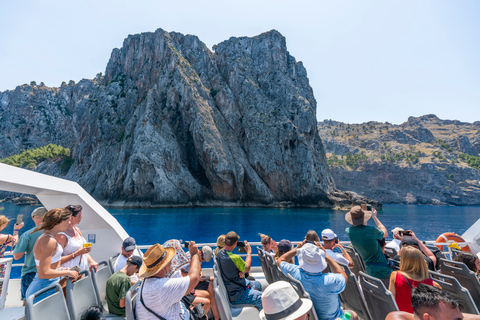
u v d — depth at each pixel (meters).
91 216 6.50
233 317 4.55
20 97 173.38
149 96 86.19
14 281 6.07
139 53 103.38
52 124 172.50
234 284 4.81
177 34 105.50
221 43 108.81
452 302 2.31
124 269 4.94
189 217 48.22
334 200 87.56
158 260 3.03
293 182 89.12
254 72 106.19
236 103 97.50
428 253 5.34
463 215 80.69
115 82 105.88
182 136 86.88
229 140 90.06
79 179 93.19
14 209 62.72
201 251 4.03
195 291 4.92
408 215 74.81
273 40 112.50
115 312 4.32
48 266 3.76
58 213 4.01
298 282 3.70
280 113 96.06
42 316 3.07
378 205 89.25
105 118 97.56
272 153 88.88
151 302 2.97
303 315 2.74
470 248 8.70
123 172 80.44
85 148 100.75
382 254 4.98
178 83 88.44
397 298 3.84
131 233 30.67
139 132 80.31
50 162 130.38
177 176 78.56
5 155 159.62
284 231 34.28
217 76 100.31
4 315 4.54
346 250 6.37
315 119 104.19
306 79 119.62
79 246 4.83
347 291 4.76
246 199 84.88
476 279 4.56
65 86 188.00
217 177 81.75
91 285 4.27
